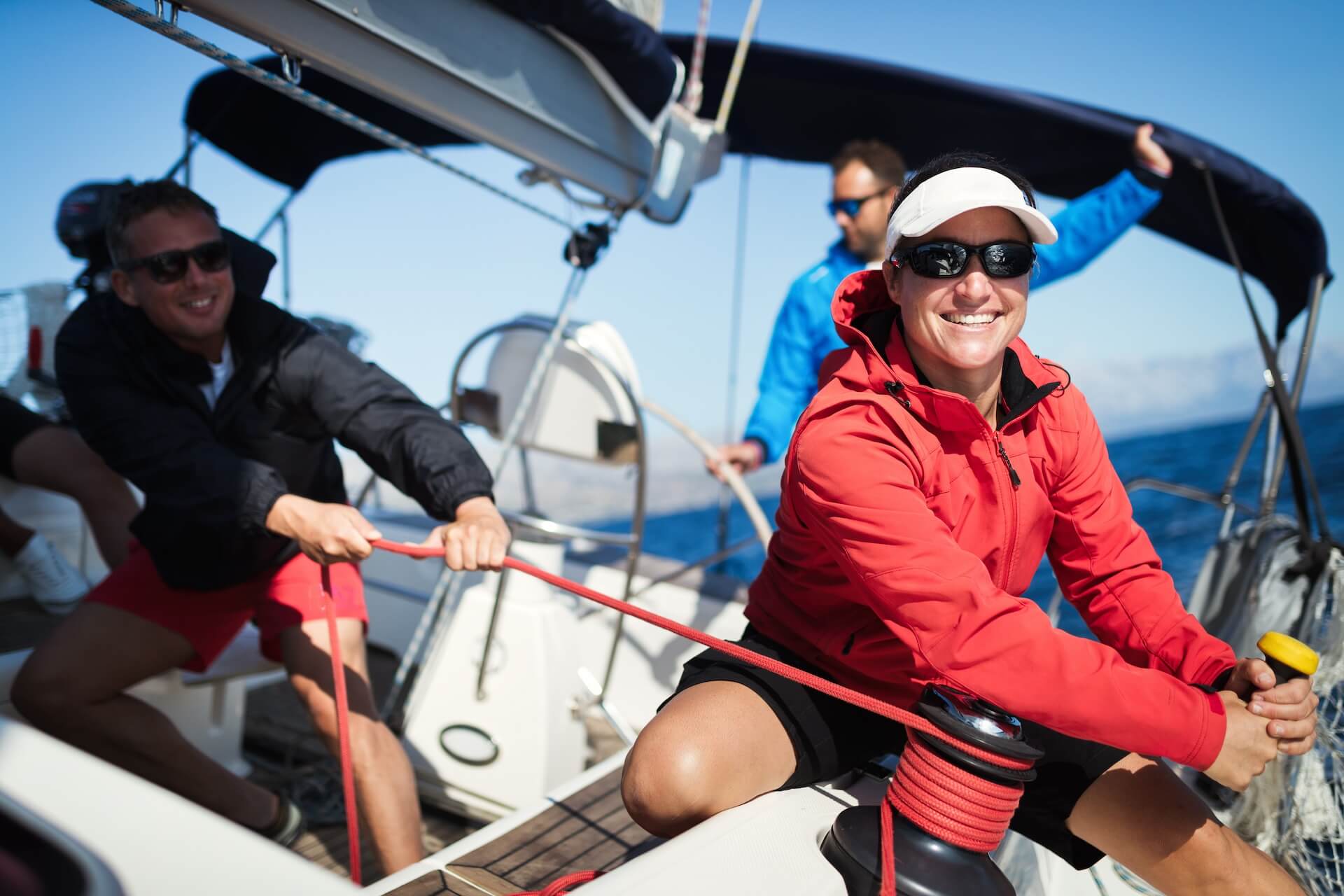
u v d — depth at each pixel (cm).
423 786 235
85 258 261
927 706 109
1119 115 311
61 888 61
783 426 304
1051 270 304
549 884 132
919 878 102
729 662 140
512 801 224
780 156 405
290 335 182
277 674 303
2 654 211
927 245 121
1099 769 130
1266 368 221
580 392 234
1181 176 312
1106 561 140
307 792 236
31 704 176
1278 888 126
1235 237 329
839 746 135
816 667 137
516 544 232
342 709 144
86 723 177
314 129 327
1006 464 128
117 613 181
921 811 106
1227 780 114
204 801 190
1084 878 165
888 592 113
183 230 165
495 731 226
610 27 197
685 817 122
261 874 69
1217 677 127
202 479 162
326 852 211
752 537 298
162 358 173
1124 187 303
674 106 251
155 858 68
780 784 132
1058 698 107
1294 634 197
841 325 130
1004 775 103
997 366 130
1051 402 136
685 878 101
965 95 334
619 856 142
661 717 131
